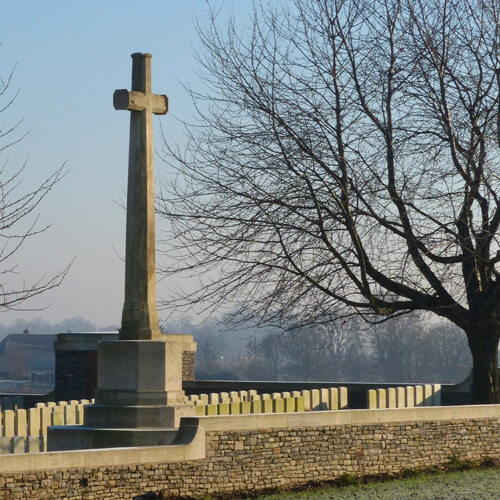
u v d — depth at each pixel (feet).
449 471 75.10
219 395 93.50
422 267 87.92
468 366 313.32
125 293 68.28
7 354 399.03
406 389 96.94
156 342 66.49
